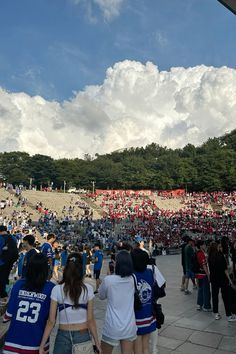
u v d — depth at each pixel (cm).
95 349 476
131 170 14225
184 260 1412
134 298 556
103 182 12681
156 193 10312
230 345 777
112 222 6012
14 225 4619
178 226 6094
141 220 6506
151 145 19388
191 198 9612
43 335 449
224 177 10881
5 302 895
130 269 532
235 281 1189
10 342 446
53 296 460
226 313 966
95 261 1506
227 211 7938
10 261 932
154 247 3922
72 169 12825
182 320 975
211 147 15762
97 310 1124
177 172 11731
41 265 468
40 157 13075
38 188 12825
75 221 5631
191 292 1406
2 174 13050
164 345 776
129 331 514
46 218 5375
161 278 608
